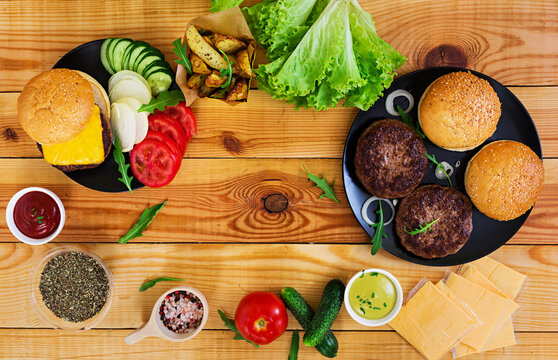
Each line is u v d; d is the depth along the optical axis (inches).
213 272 37.5
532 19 36.9
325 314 35.2
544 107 37.1
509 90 35.8
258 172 37.3
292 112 37.1
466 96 34.5
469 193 35.8
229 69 33.2
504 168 34.9
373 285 36.0
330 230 37.4
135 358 37.9
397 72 37.0
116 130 34.3
